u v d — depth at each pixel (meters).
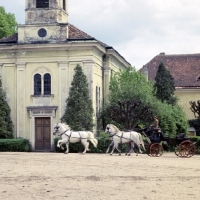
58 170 25.48
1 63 50.34
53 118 49.00
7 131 48.34
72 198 17.14
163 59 73.31
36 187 19.59
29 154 38.12
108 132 38.62
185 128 53.47
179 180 21.84
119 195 17.73
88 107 46.88
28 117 49.59
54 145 46.19
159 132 38.28
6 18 66.25
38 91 49.75
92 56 48.75
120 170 25.64
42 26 49.66
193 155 38.31
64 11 51.44
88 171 25.09
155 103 49.47
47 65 49.50
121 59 58.66
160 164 29.06
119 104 45.25
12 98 50.09
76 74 47.41
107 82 53.41
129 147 39.06
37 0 49.94
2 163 29.20
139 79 54.69
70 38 49.19
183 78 68.62
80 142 42.84
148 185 20.23
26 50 49.66
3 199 16.91
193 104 50.53
